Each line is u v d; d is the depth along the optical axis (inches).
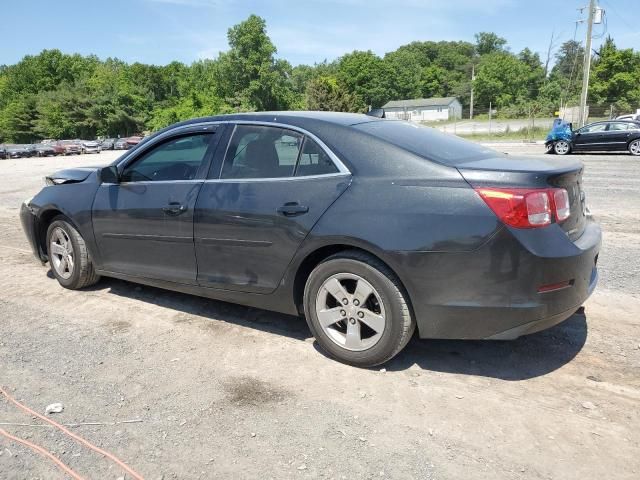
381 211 120.3
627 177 480.4
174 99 4052.7
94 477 93.7
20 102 3735.2
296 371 130.4
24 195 495.2
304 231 129.6
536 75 3791.8
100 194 176.4
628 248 237.5
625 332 148.4
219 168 149.9
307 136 136.0
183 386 124.0
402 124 149.4
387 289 121.6
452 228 113.7
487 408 113.0
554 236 113.4
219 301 180.5
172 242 157.2
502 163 123.0
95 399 118.9
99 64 5064.0
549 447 99.7
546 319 114.6
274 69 3599.9
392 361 135.3
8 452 100.7
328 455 98.5
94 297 186.5
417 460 96.7
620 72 2456.9
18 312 172.7
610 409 111.7
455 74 5049.2
